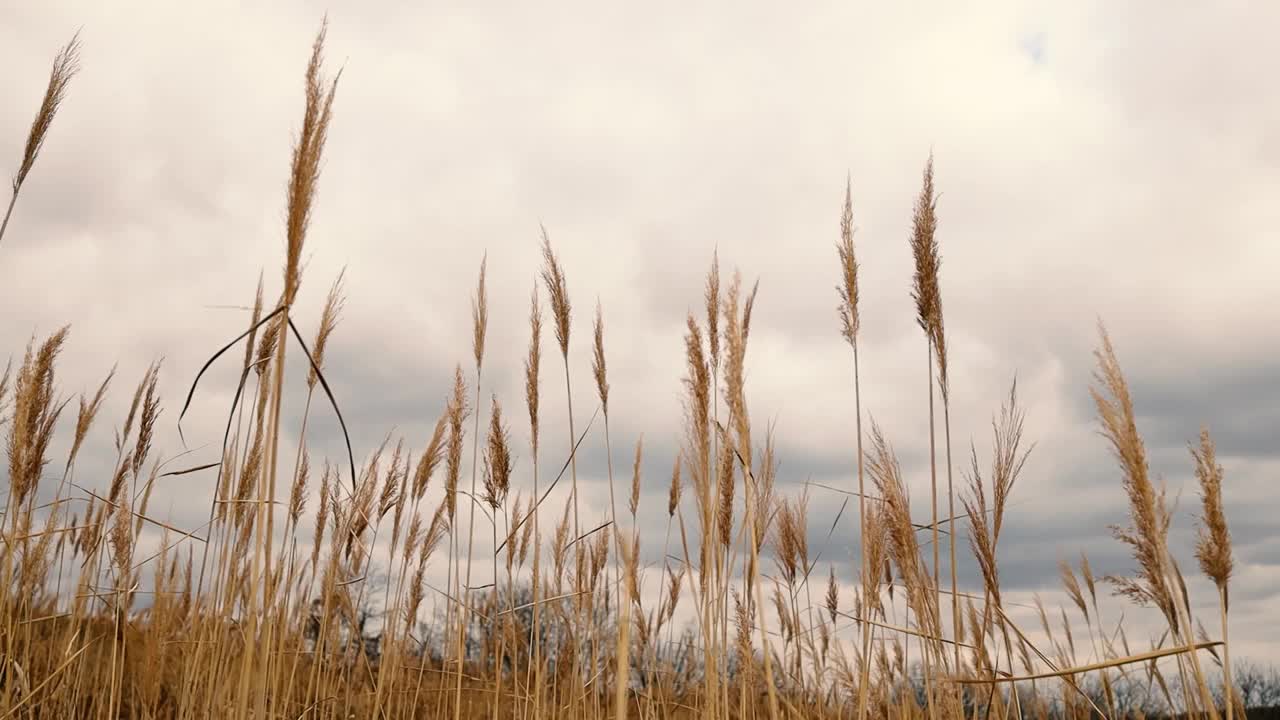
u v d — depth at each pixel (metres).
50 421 1.54
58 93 1.41
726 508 1.29
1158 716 1.41
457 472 1.84
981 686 1.34
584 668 1.91
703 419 1.12
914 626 1.31
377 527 1.96
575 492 1.81
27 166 1.43
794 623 1.54
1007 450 1.33
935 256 1.38
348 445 1.27
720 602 1.21
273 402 1.01
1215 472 1.05
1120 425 1.02
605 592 1.86
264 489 1.02
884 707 1.48
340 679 2.00
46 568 1.70
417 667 2.03
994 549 1.32
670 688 1.81
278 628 1.56
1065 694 1.57
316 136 1.01
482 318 1.84
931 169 1.39
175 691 1.68
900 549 1.29
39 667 1.68
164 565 1.54
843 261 1.41
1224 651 1.03
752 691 1.31
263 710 1.00
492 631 2.00
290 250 1.00
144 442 1.68
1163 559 1.03
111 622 1.69
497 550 1.84
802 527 1.59
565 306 1.77
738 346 1.08
